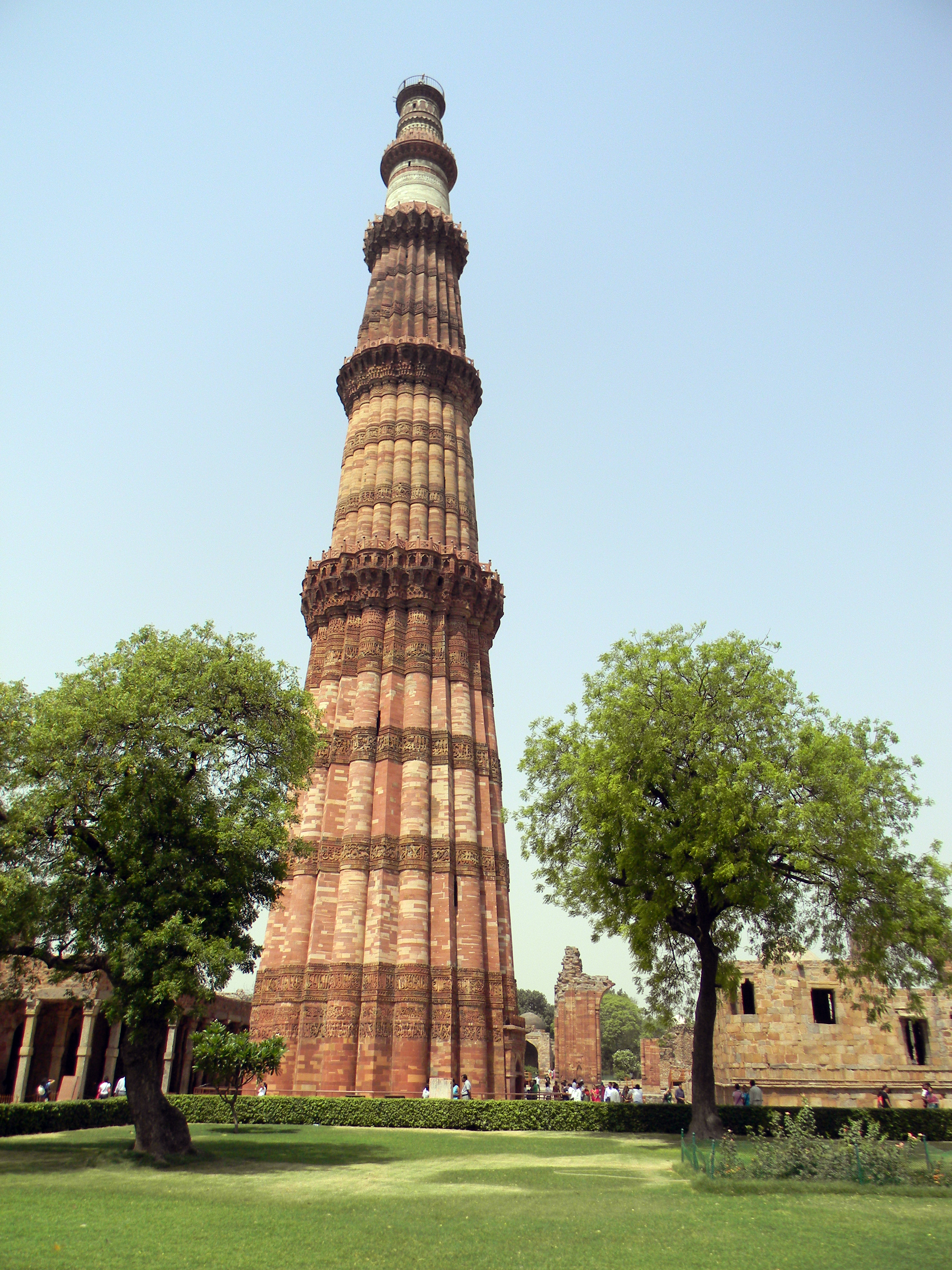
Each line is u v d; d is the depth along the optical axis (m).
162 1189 20.23
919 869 32.03
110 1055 47.12
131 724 26.86
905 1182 21.62
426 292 67.88
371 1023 42.38
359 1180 22.11
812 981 46.06
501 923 48.53
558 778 36.75
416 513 57.44
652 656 33.22
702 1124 29.94
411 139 75.81
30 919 25.81
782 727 31.50
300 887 46.16
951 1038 45.25
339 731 50.22
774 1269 13.48
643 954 32.66
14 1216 16.39
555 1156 27.52
